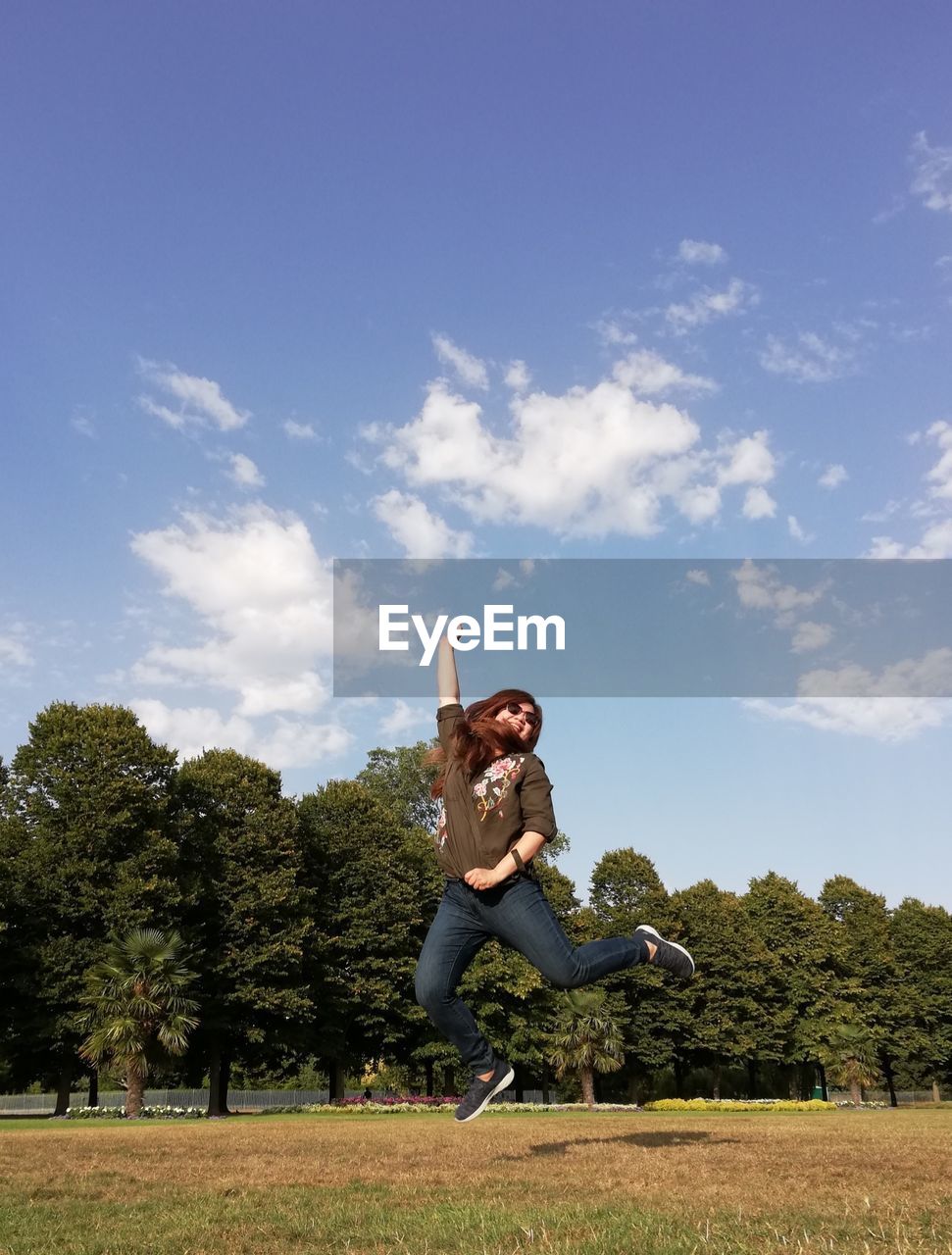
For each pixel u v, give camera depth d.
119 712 33.34
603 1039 41.44
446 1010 4.77
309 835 38.94
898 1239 3.13
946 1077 62.78
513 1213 3.86
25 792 32.25
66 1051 31.16
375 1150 7.39
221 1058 34.78
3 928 29.17
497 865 4.49
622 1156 6.27
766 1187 4.60
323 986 37.28
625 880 50.09
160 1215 4.08
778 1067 58.34
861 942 59.03
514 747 4.64
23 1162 6.64
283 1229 3.64
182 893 32.53
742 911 52.97
